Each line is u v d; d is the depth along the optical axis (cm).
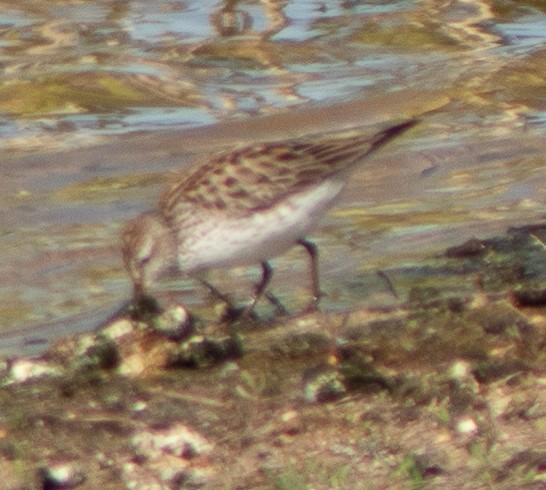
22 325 1339
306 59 2116
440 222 1576
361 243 1519
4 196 1684
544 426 1008
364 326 1235
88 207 1648
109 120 1920
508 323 1212
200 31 2195
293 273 1448
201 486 955
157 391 1120
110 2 2311
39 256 1509
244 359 1182
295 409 1062
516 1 2291
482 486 924
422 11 2278
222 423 1049
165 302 1370
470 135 1859
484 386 1081
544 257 1413
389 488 929
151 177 1745
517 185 1692
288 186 1265
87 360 1169
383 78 2048
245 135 1878
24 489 966
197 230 1287
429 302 1297
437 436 1001
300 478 944
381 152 1805
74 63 2069
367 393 1077
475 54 2128
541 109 1936
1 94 1986
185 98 1977
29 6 2297
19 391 1131
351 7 2302
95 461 1000
